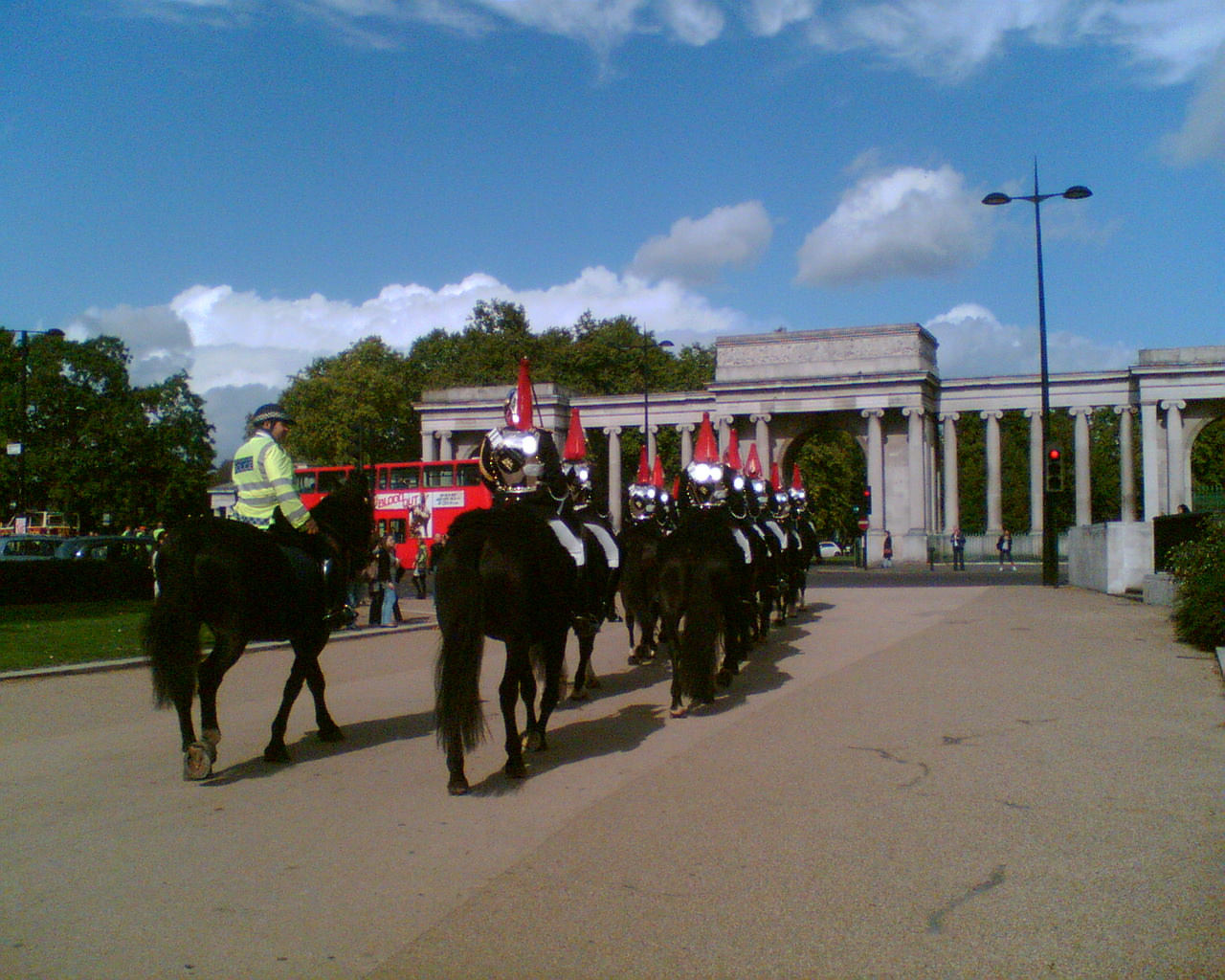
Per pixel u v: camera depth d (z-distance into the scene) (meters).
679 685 15.24
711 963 6.83
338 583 13.64
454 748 10.85
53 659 21.89
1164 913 7.55
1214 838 9.22
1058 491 46.88
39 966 6.91
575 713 15.97
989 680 18.27
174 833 9.75
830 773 11.71
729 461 23.86
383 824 9.95
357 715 16.12
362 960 6.96
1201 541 24.44
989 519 95.69
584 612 14.05
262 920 7.64
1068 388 94.12
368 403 117.00
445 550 11.34
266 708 16.80
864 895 7.96
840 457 121.75
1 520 92.25
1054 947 7.02
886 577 62.56
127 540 47.38
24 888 8.32
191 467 100.19
